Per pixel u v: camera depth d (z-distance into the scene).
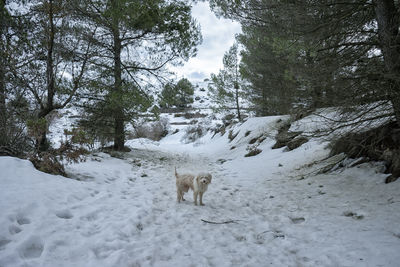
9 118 6.73
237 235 3.77
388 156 5.48
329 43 6.15
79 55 9.80
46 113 7.40
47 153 5.94
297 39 6.54
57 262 2.73
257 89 17.50
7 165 4.82
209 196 6.16
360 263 2.69
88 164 7.99
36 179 4.85
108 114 11.59
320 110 6.25
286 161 9.44
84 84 9.46
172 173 9.06
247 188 6.86
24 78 6.98
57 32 7.84
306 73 6.09
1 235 2.94
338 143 7.26
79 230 3.52
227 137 21.83
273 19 6.59
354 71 5.13
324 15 5.83
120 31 11.32
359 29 5.74
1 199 3.68
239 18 7.30
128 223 3.95
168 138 34.44
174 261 2.94
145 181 7.55
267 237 3.64
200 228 4.02
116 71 11.45
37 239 3.08
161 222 4.26
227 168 10.55
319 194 5.43
